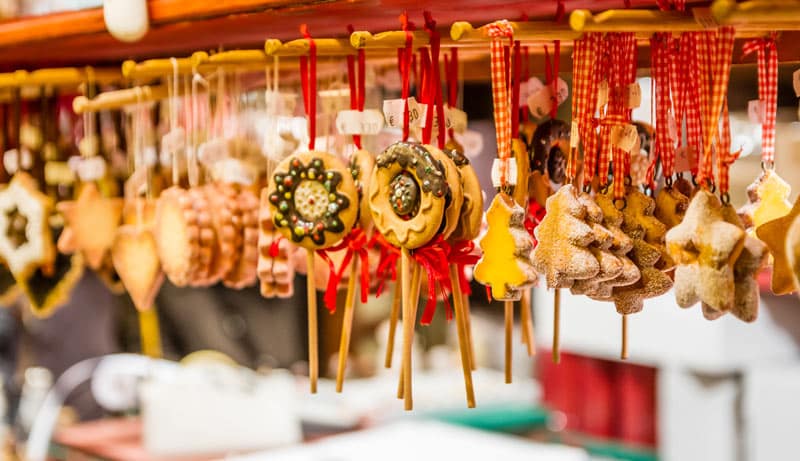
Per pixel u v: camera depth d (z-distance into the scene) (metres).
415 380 2.98
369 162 0.98
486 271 0.86
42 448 2.25
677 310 2.25
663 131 0.90
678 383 2.26
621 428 2.49
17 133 1.46
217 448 2.12
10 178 1.61
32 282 1.45
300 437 2.32
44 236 1.41
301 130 1.18
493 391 2.88
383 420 2.59
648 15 0.73
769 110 0.90
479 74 1.29
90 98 1.41
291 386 2.72
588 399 2.54
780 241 0.83
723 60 0.75
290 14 0.98
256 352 3.28
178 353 3.22
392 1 0.89
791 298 2.22
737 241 0.75
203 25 1.07
